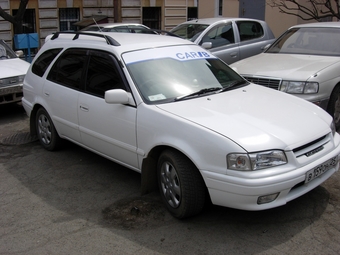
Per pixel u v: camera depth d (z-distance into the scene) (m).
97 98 4.90
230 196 3.66
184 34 9.55
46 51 6.21
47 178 5.32
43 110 6.07
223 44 9.38
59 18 19.12
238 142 3.62
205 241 3.80
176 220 4.16
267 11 14.23
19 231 4.09
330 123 4.33
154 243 3.80
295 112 4.27
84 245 3.81
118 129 4.63
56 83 5.71
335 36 7.39
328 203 4.38
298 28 8.01
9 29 17.92
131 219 4.22
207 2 16.56
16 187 5.10
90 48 5.24
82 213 4.40
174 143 3.95
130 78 4.55
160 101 4.39
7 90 8.05
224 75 5.17
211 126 3.83
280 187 3.59
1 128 7.64
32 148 6.43
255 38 10.06
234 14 15.32
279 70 6.45
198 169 3.80
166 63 4.88
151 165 4.40
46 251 3.74
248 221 4.09
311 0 10.93
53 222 4.24
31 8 18.33
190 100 4.44
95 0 19.39
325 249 3.62
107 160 5.84
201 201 3.97
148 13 20.36
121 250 3.71
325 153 4.01
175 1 20.39
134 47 4.93
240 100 4.49
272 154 3.61
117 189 4.93
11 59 9.13
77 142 5.50
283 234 3.87
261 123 3.93
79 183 5.13
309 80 6.04
